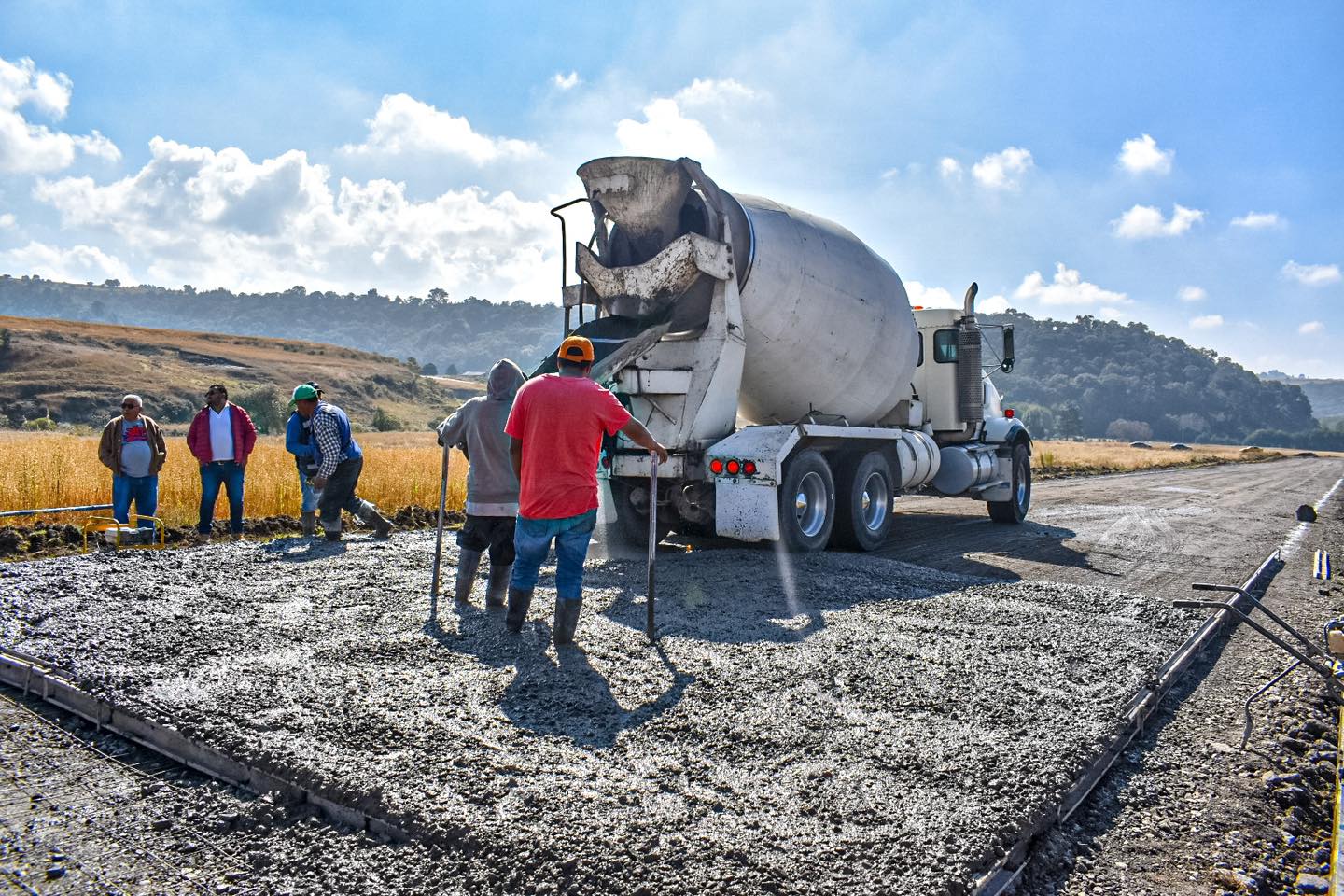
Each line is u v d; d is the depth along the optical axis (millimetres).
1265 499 19734
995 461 12977
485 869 2715
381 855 2863
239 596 5980
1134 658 5242
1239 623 6734
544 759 3443
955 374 12781
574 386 5094
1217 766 4035
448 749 3523
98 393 101938
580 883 2607
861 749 3633
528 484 5070
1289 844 3363
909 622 5871
